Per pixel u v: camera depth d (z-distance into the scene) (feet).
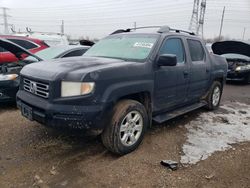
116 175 11.47
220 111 22.31
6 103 21.33
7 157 12.73
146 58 14.25
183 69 16.62
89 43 36.22
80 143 14.37
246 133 17.19
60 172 11.58
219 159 13.26
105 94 11.95
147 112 14.74
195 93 18.90
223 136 16.44
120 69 12.64
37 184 10.73
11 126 16.61
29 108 12.59
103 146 14.07
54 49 25.49
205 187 10.90
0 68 20.43
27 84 13.28
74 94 11.53
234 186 11.08
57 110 11.47
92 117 11.57
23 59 22.86
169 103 16.26
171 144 14.80
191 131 17.04
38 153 13.20
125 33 17.39
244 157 13.61
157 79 14.61
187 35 18.07
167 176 11.54
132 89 13.05
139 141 13.88
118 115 12.50
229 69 37.42
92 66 12.45
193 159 13.14
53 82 11.61
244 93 31.86
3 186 10.55
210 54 20.86
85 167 12.02
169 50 15.84
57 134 15.40
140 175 11.54
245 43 39.22
